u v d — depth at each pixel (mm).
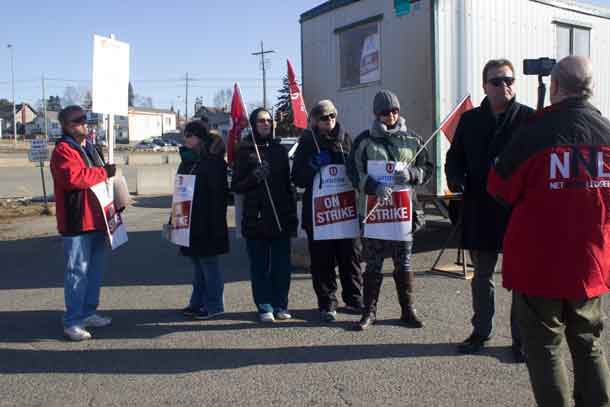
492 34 7758
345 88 8852
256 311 5859
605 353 4402
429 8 7242
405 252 5152
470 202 4438
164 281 7289
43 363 4605
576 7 8891
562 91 3061
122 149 69000
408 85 7656
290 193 5547
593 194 2938
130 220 13234
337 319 5516
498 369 4246
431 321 5355
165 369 4430
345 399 3832
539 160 3010
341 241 5699
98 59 5629
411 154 5074
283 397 3891
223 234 5566
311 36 9555
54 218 13727
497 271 7309
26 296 6703
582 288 2928
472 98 7555
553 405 3068
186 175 5504
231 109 5941
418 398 3814
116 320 5688
